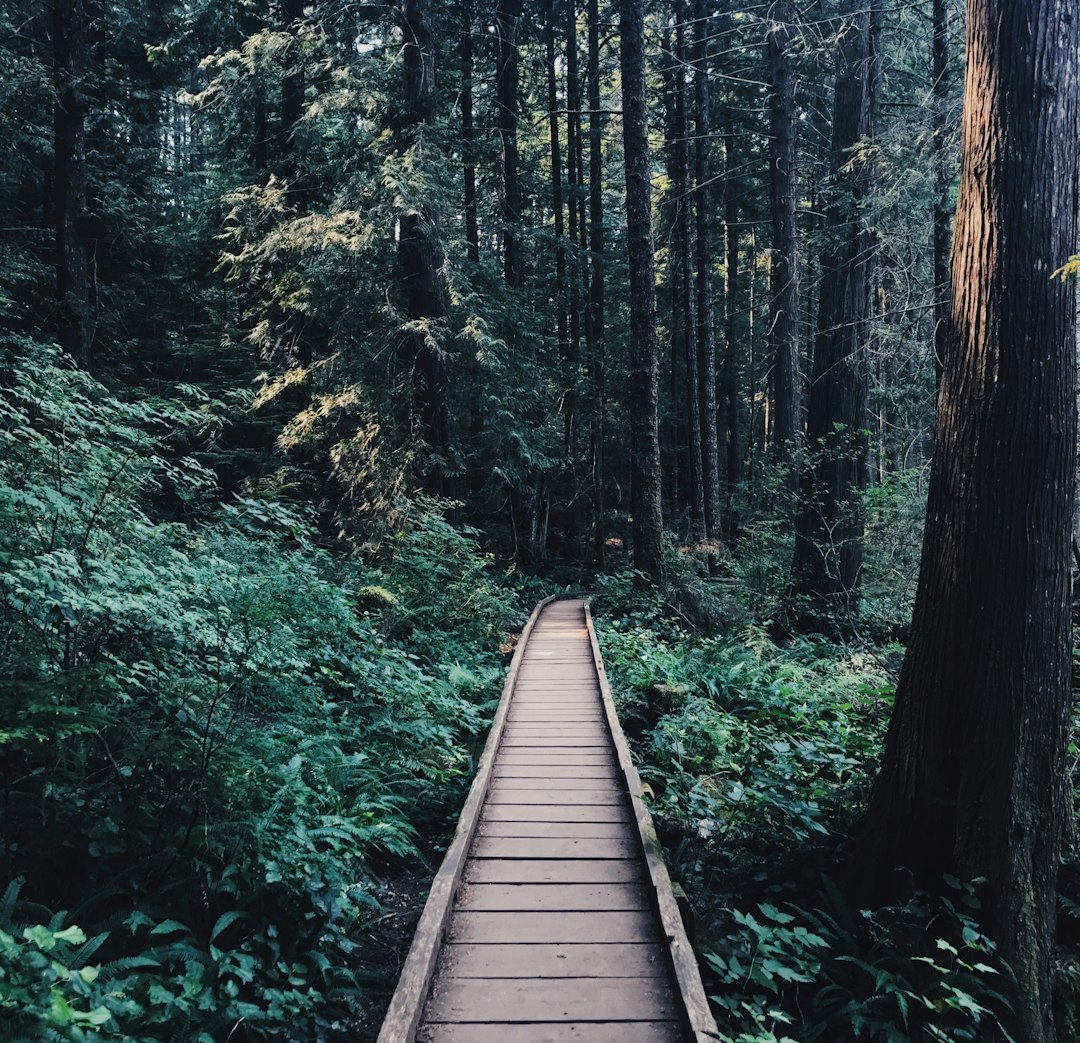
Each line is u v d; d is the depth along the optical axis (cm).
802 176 2027
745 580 1500
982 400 464
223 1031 371
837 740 777
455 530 1296
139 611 432
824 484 1260
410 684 813
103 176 1873
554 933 439
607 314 2956
